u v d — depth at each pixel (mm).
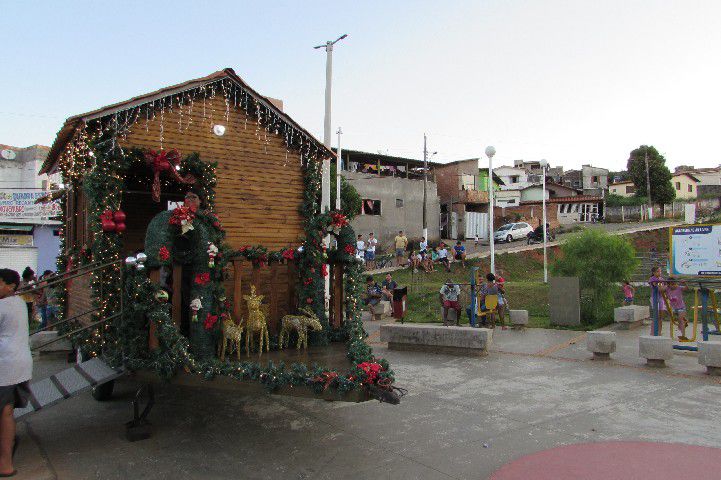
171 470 5574
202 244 6801
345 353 7434
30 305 17125
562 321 15305
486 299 14859
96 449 6211
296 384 5801
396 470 5543
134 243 11023
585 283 15570
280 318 9102
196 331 6758
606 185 71562
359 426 7023
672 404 7785
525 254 33406
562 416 7273
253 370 5953
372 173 41500
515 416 7320
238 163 9547
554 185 60219
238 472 5520
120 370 6465
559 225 49688
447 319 15328
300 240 10180
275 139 10031
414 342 12367
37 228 23250
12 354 5469
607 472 5285
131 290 6605
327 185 13328
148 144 8578
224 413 7672
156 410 7816
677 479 5074
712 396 8188
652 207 57031
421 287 22016
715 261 10969
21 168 30641
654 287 11492
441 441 6391
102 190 7555
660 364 10227
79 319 8820
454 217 45094
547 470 5375
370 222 38031
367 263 29328
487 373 9969
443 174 46188
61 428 6988
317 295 8219
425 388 8906
